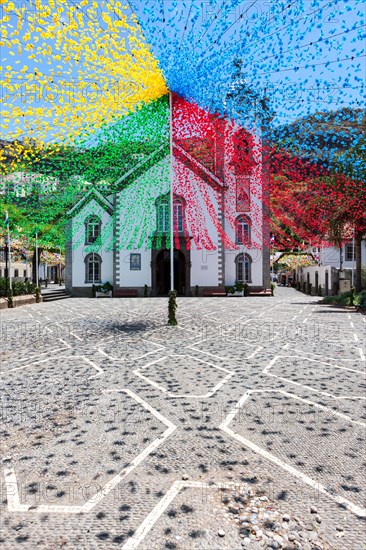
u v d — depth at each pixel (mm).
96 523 3068
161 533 2936
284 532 2932
